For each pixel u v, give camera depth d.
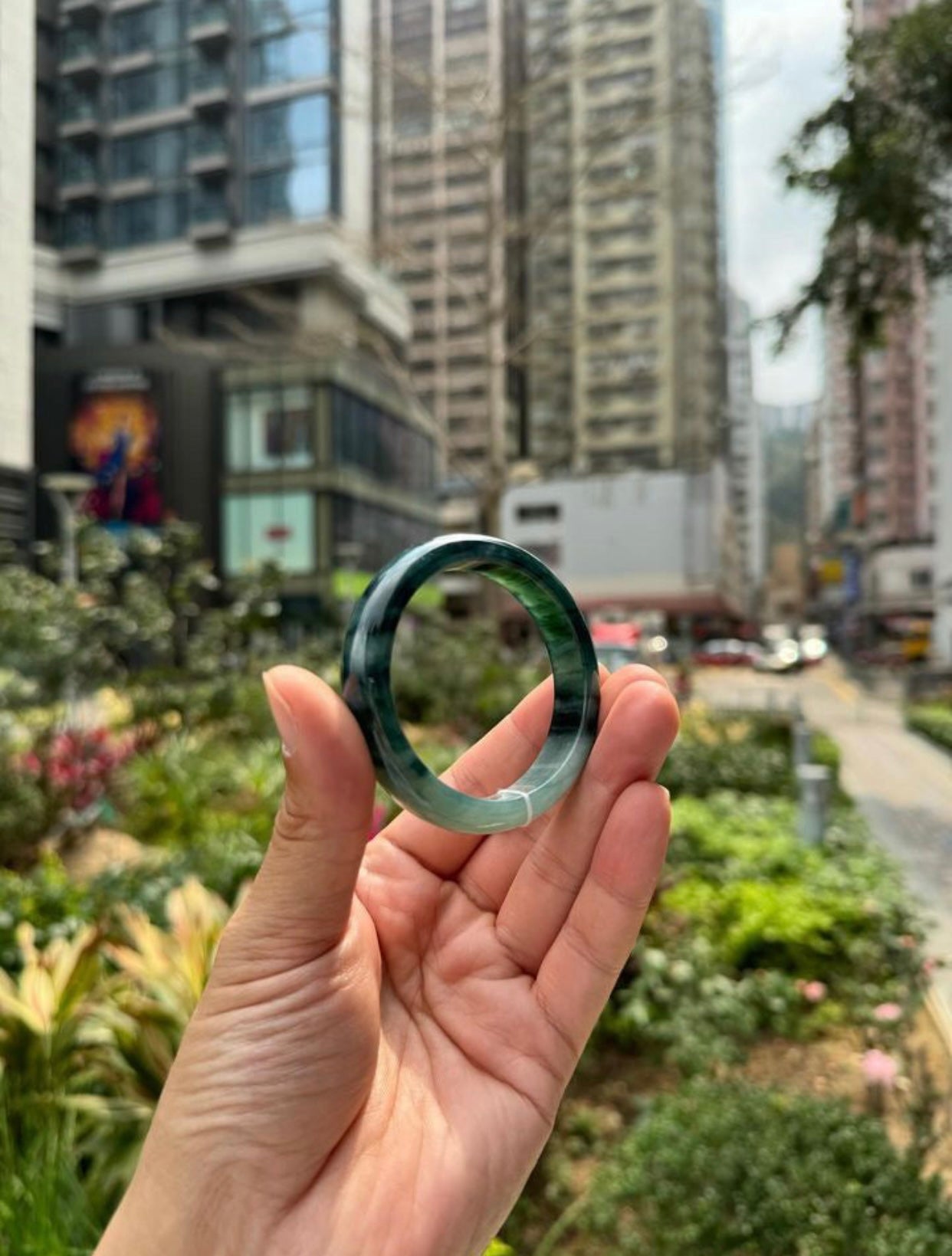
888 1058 3.07
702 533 41.56
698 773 7.87
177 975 2.61
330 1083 0.99
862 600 48.47
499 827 1.03
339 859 0.91
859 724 15.90
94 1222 2.12
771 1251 2.05
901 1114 3.09
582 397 49.25
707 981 3.69
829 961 4.11
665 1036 3.35
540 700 1.33
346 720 0.88
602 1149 2.89
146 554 9.77
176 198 23.44
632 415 48.47
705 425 49.22
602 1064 3.46
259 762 7.14
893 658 35.62
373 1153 1.04
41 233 21.36
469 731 10.09
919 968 3.77
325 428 25.97
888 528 49.19
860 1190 2.17
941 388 23.86
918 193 7.75
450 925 1.30
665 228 46.81
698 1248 2.12
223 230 23.61
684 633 39.19
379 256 14.64
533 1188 2.75
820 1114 2.46
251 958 0.96
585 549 42.84
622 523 42.47
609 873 1.18
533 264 48.69
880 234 8.11
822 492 85.25
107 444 24.48
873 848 6.00
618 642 15.32
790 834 5.95
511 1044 1.20
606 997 1.21
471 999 1.23
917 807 8.66
